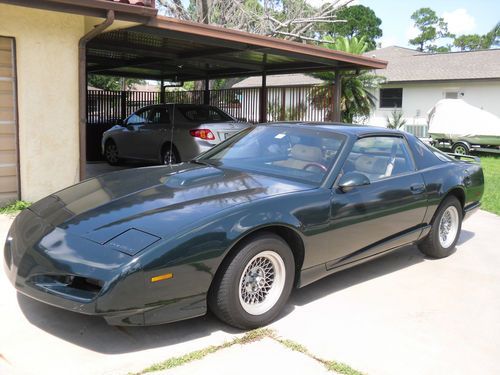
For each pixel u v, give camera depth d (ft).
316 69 42.57
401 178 16.60
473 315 14.01
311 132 16.25
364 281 16.35
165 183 13.97
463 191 19.22
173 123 35.40
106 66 49.65
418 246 19.21
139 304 10.37
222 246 11.21
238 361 10.77
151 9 23.04
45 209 13.35
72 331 11.73
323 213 13.43
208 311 13.07
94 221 11.76
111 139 42.19
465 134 63.00
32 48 22.44
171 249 10.61
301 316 13.26
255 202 12.29
